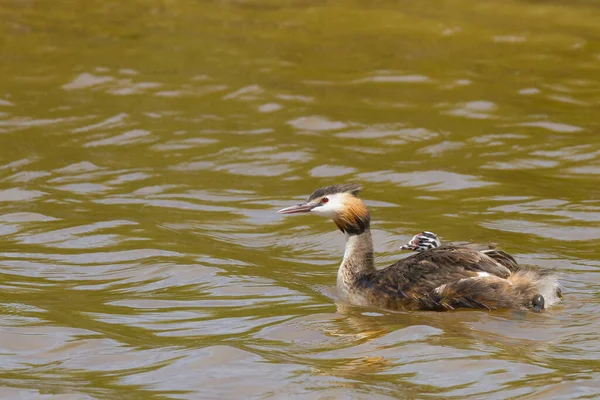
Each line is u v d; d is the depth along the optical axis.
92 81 22.78
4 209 16.59
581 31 25.73
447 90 22.36
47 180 17.94
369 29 26.03
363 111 21.27
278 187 17.73
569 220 15.77
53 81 22.81
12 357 11.20
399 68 23.61
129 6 27.56
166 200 17.09
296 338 11.66
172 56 24.30
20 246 15.02
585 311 12.21
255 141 19.80
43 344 11.53
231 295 13.16
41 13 27.09
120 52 24.52
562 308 12.31
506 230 15.39
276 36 25.58
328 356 11.09
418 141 19.80
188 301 12.96
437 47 24.86
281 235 15.66
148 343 11.53
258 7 27.48
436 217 16.06
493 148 19.34
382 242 15.16
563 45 24.89
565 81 22.88
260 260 14.59
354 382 10.35
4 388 10.32
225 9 27.36
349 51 24.64
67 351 11.35
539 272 12.62
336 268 14.39
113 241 15.17
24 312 12.51
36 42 25.06
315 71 23.47
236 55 24.39
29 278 13.80
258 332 11.85
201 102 21.80
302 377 10.52
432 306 12.41
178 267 14.09
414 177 18.00
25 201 16.98
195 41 25.20
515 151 19.17
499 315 12.14
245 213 16.56
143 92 22.28
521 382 10.23
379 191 17.42
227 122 20.77
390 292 12.68
